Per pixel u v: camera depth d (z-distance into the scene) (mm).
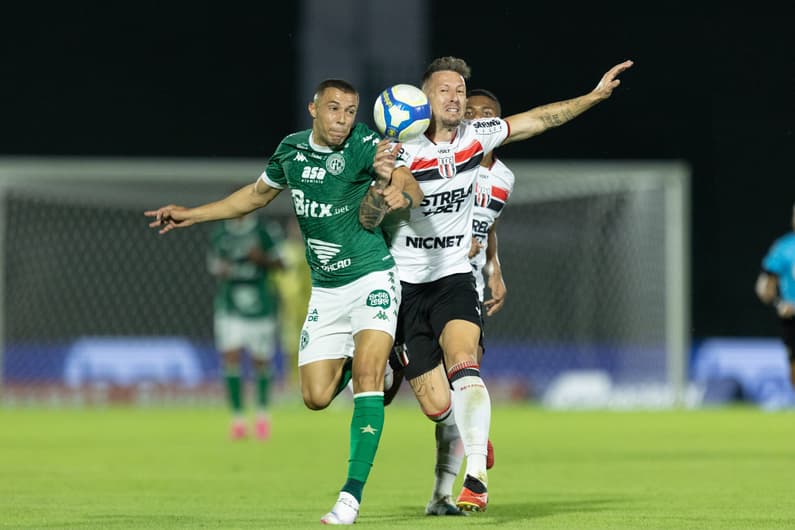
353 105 21062
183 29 98875
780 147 97188
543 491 28188
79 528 20891
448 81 23062
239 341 49344
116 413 68688
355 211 21578
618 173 76750
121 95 98562
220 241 49969
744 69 97750
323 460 38312
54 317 82312
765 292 50750
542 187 80438
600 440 46656
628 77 98250
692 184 97562
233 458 39000
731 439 46875
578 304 83062
